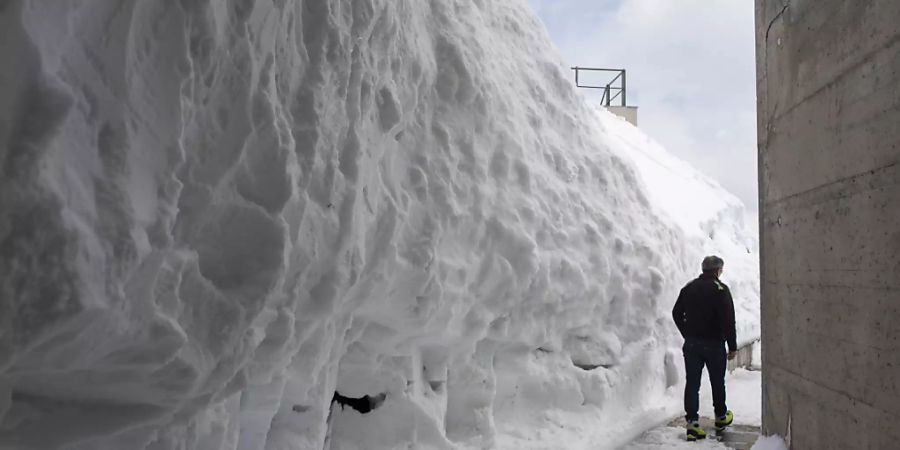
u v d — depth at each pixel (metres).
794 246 4.29
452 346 4.91
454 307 4.60
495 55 6.65
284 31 2.96
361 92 3.57
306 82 3.11
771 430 4.92
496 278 5.07
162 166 2.20
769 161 4.89
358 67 3.54
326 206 3.16
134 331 2.08
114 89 2.04
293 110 3.03
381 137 3.90
